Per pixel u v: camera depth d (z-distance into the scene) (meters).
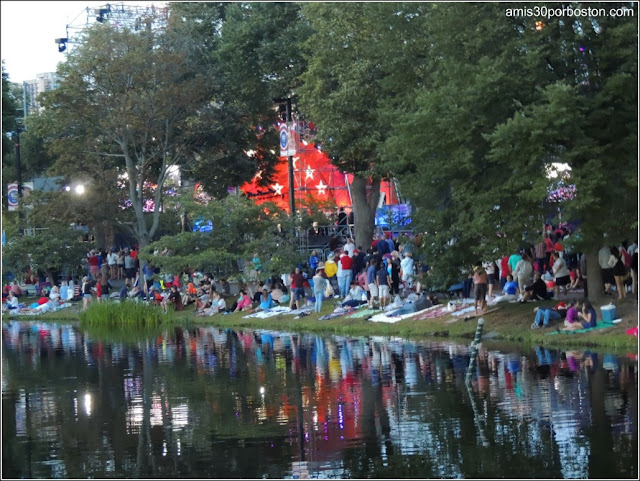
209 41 67.50
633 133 30.66
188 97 59.56
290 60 59.88
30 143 85.25
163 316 50.47
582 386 23.88
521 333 32.34
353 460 18.88
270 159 68.88
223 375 30.02
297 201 53.53
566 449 18.69
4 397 28.00
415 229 36.44
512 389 24.25
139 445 21.05
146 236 61.53
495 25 31.94
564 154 30.25
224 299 51.81
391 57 40.66
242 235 54.09
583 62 31.61
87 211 60.62
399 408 23.11
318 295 43.62
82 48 59.91
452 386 25.31
